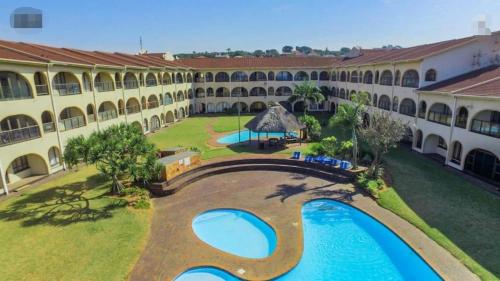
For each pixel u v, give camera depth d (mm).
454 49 30156
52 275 13703
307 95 45969
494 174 23281
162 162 24766
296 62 64188
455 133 26000
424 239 16234
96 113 33250
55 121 27359
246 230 18438
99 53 45375
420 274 14016
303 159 29281
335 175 25547
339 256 15586
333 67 58094
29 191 23094
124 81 39406
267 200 21984
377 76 41062
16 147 23516
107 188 23406
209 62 65562
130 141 21641
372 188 22312
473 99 23594
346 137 39094
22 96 24641
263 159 29547
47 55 29016
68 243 16109
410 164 27734
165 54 62938
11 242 16141
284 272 14164
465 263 14078
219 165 28719
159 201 22125
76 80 30391
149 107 45938
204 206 21203
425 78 31078
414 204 20047
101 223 18203
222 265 14688
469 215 18297
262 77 63250
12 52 25203
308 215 19891
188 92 61344
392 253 15664
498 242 15523
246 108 64812
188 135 43031
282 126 33781
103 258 14961
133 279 13602
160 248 16016
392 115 36812
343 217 19562
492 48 30359
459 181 23438
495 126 22016
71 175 26719
